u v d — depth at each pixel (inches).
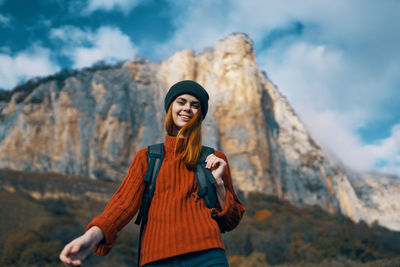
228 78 3240.7
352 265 901.2
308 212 2669.8
